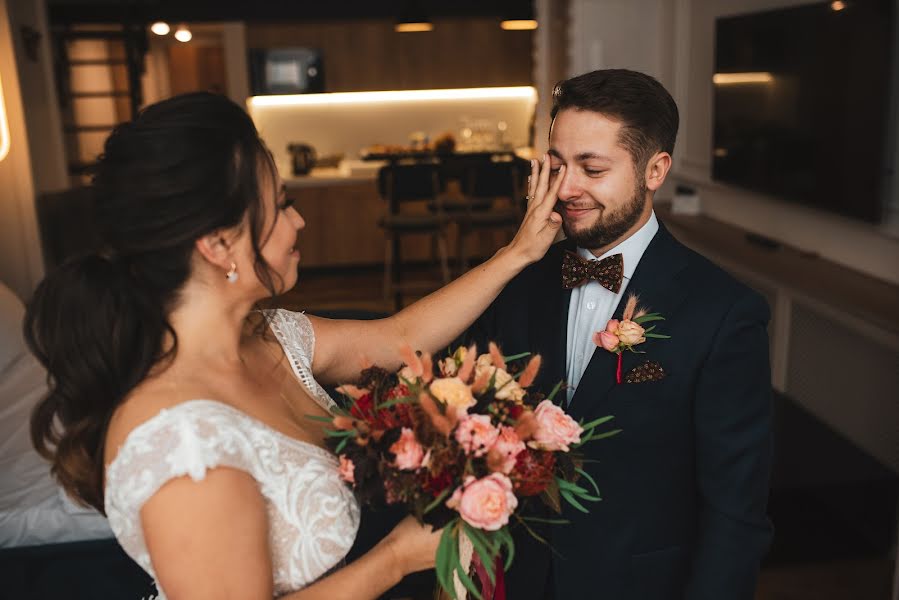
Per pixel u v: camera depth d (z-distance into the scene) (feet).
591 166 4.75
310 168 27.45
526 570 5.12
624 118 4.66
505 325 5.58
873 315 10.10
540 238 5.15
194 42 30.83
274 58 27.66
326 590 3.87
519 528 5.06
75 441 3.88
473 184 22.65
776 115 13.39
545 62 23.30
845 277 11.80
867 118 10.94
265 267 3.93
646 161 4.77
